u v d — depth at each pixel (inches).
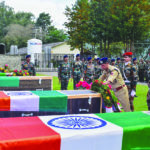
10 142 80.8
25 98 149.5
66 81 382.0
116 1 982.4
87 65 392.5
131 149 98.8
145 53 1088.2
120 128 97.2
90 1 1147.9
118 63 471.2
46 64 1320.1
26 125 99.6
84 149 90.9
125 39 1043.3
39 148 84.8
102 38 1092.5
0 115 145.0
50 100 154.5
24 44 2728.8
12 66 708.7
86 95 164.4
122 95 196.2
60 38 2736.2
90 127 98.2
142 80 647.1
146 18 970.1
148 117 116.0
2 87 253.4
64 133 90.0
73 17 1215.6
